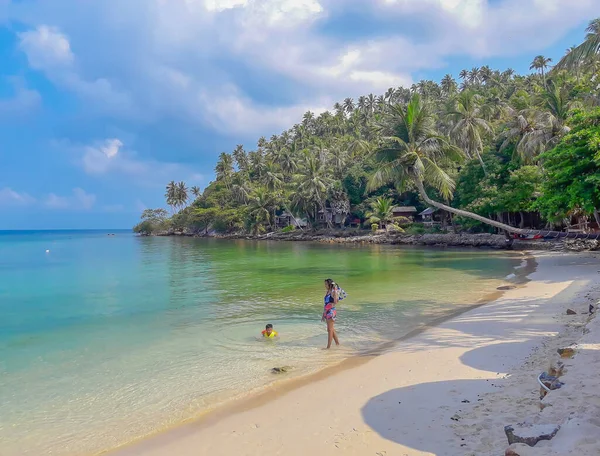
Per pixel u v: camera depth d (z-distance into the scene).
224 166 126.31
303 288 21.88
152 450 6.12
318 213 92.81
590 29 29.19
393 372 8.73
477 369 8.37
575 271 22.50
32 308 17.55
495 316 13.31
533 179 41.38
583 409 5.05
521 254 36.44
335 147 94.19
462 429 5.68
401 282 22.47
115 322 14.66
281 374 9.12
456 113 51.09
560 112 40.72
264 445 6.02
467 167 50.84
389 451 5.43
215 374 9.23
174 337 12.45
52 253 58.00
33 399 8.05
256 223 96.19
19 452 6.21
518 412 5.90
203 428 6.73
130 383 8.79
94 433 6.72
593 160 20.55
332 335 11.27
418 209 73.31
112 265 37.62
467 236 52.09
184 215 130.62
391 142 27.50
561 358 7.31
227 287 22.72
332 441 5.92
